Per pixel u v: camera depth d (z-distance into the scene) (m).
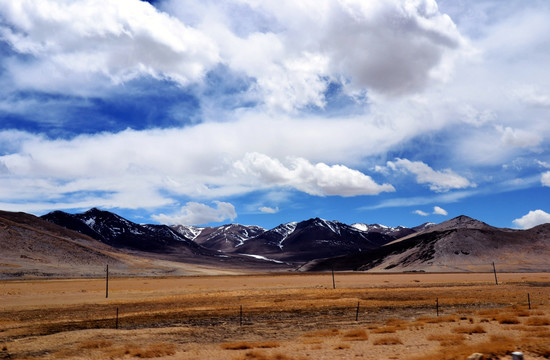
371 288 88.62
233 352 23.38
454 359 17.42
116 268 197.75
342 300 60.00
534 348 18.00
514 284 93.31
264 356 20.92
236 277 186.12
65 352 24.78
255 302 60.03
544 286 84.00
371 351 21.83
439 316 37.34
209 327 35.91
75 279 149.88
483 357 17.03
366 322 36.25
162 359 22.06
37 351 25.61
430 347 22.20
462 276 144.75
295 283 119.12
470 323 31.88
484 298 57.59
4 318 45.50
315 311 46.84
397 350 21.75
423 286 92.62
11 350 26.27
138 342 28.30
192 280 146.75
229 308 52.28
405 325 31.44
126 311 51.22
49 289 93.38
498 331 26.98
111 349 25.03
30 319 44.38
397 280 124.31
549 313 36.28
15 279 142.00
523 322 31.11
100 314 48.31
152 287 102.75
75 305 59.59
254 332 32.41
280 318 41.34
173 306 56.31
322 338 27.58
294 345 25.14
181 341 28.61
